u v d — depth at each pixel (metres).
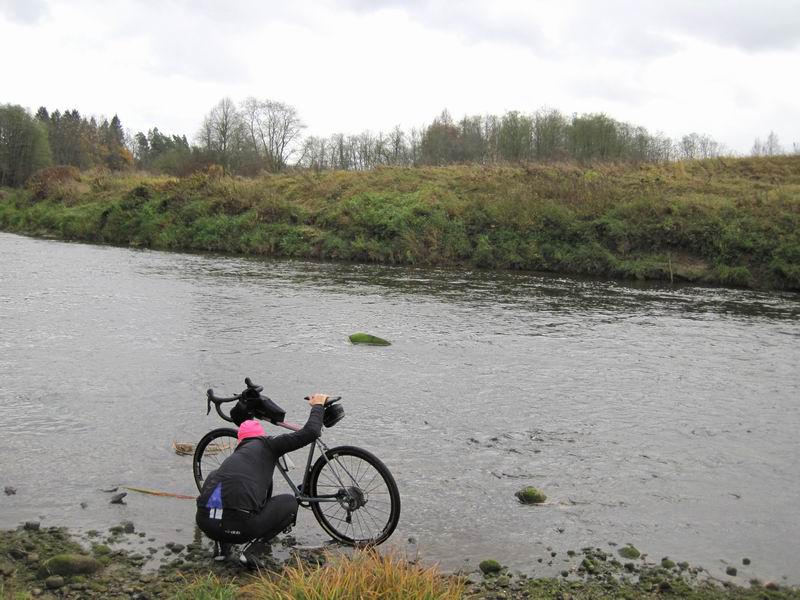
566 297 17.84
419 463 6.46
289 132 60.66
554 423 7.75
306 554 4.76
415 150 57.06
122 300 15.02
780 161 33.25
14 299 14.61
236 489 4.43
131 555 4.65
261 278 20.08
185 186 34.09
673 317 15.18
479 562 4.73
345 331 12.48
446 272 23.27
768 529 5.38
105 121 121.94
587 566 4.68
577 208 25.89
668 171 32.09
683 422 7.92
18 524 5.05
